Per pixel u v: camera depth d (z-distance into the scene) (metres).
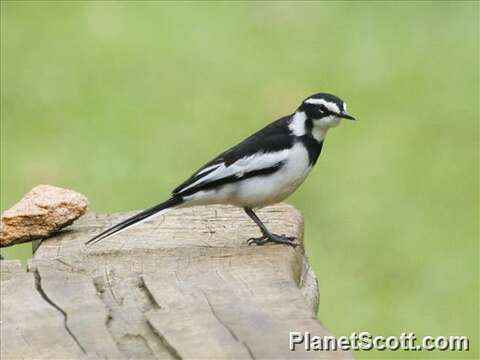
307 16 21.19
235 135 17.77
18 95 18.84
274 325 6.24
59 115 18.28
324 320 14.11
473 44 20.08
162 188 16.58
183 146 17.52
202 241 8.30
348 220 15.97
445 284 14.52
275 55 20.02
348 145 17.53
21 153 17.39
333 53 19.98
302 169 9.30
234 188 9.05
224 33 20.61
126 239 8.35
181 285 6.95
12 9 21.17
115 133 17.84
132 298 6.90
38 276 7.33
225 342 6.06
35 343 6.27
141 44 20.20
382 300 14.29
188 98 18.77
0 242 8.60
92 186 16.62
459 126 17.91
